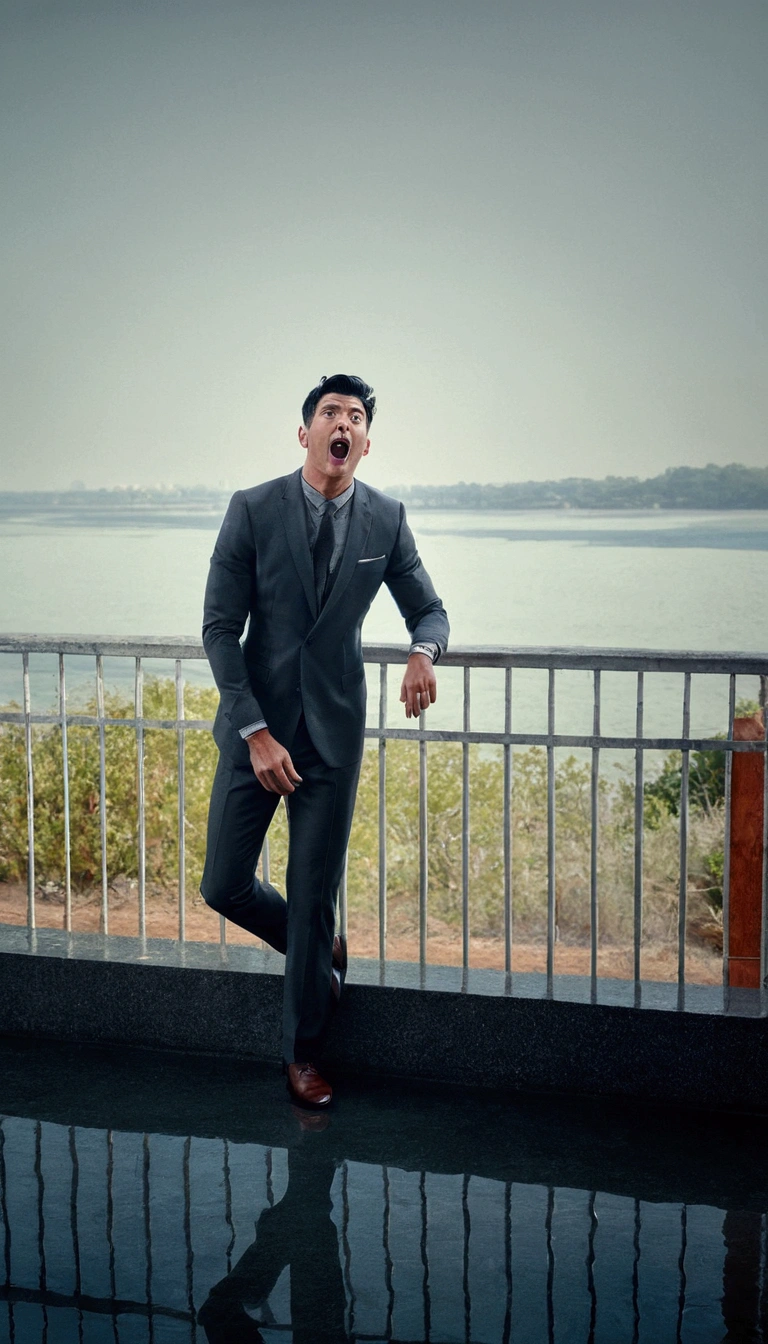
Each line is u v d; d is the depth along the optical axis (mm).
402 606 3596
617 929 13273
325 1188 2932
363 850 12500
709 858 13094
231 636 3279
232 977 3709
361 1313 2418
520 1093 3490
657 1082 3398
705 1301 2465
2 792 11227
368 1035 3611
